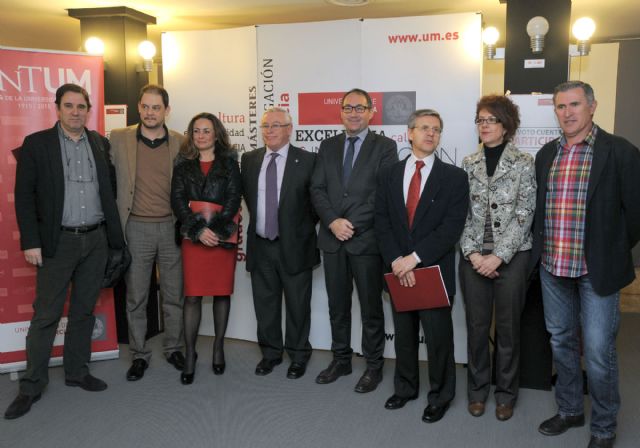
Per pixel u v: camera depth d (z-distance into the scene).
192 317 3.51
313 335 4.11
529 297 3.35
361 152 3.35
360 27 3.79
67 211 3.16
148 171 3.57
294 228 3.47
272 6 5.05
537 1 3.99
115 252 3.39
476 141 3.69
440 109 3.72
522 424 2.96
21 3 4.98
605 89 6.38
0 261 3.55
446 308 2.90
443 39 3.67
